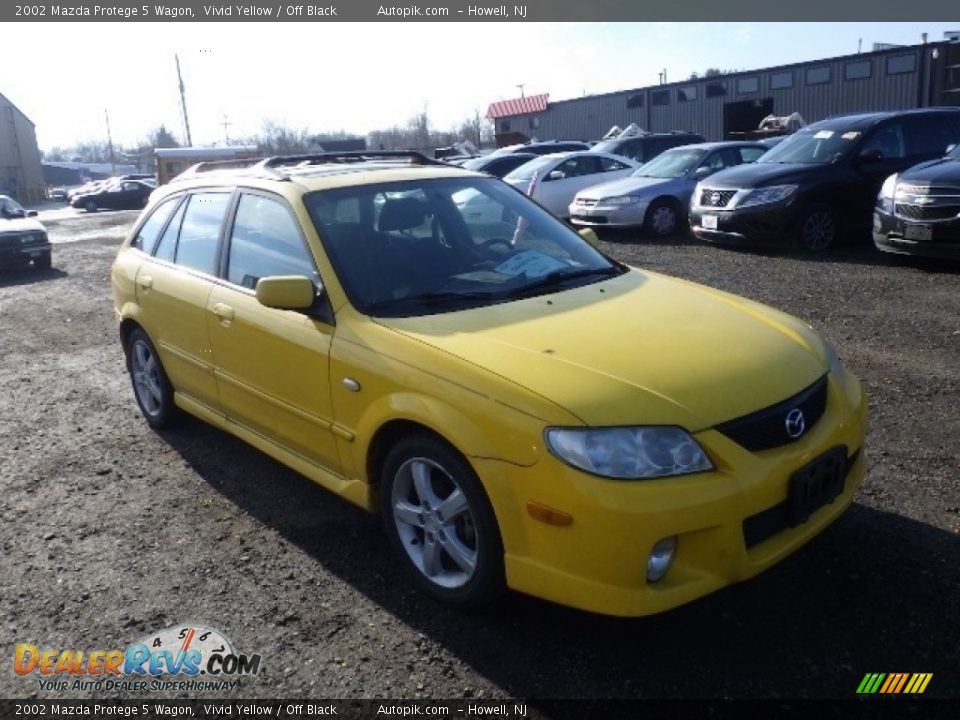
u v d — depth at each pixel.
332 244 3.77
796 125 26.06
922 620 3.03
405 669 2.93
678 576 2.76
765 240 10.70
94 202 41.31
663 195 13.54
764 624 3.06
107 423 5.67
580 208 14.13
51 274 14.08
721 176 11.46
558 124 43.88
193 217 4.79
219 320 4.25
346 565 3.64
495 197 4.47
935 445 4.45
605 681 2.81
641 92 39.50
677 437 2.76
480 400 2.94
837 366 3.48
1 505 4.41
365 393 3.36
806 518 2.98
